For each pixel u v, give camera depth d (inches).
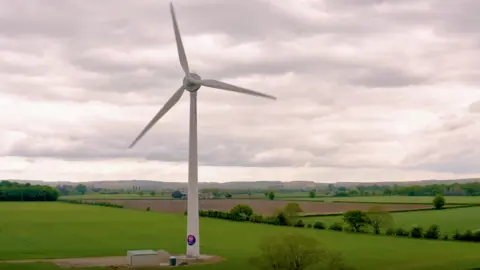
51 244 4111.7
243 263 3038.9
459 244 3932.1
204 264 3006.9
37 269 2834.6
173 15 3225.9
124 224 5610.2
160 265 2967.5
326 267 2613.2
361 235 4372.5
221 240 4212.6
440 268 3038.9
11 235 4653.1
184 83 3225.9
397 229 4416.8
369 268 3004.4
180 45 3225.9
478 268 3061.0
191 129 3213.6
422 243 3971.5
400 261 3235.7
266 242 2664.9
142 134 3272.6
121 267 2893.7
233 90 3203.7
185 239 4520.2
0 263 3029.0
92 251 3695.9
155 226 5447.8
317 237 4259.4
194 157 3213.6
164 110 3267.7
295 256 2603.3
